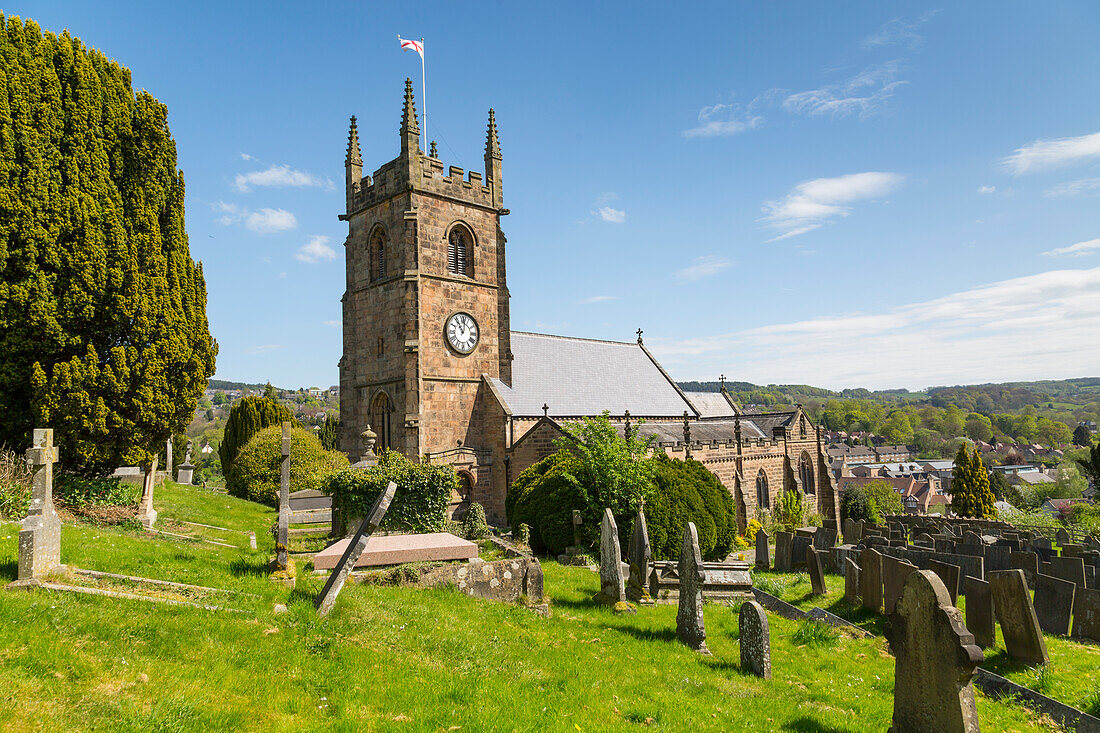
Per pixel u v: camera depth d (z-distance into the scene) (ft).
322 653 31.63
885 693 39.34
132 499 78.48
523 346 165.78
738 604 66.08
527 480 110.93
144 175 75.41
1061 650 46.57
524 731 26.30
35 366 62.44
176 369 74.59
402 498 67.21
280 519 46.62
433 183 142.61
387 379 141.59
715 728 30.60
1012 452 654.53
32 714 20.83
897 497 338.95
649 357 198.18
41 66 65.46
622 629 50.06
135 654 27.04
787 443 179.11
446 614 42.91
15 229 62.39
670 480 103.24
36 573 34.32
